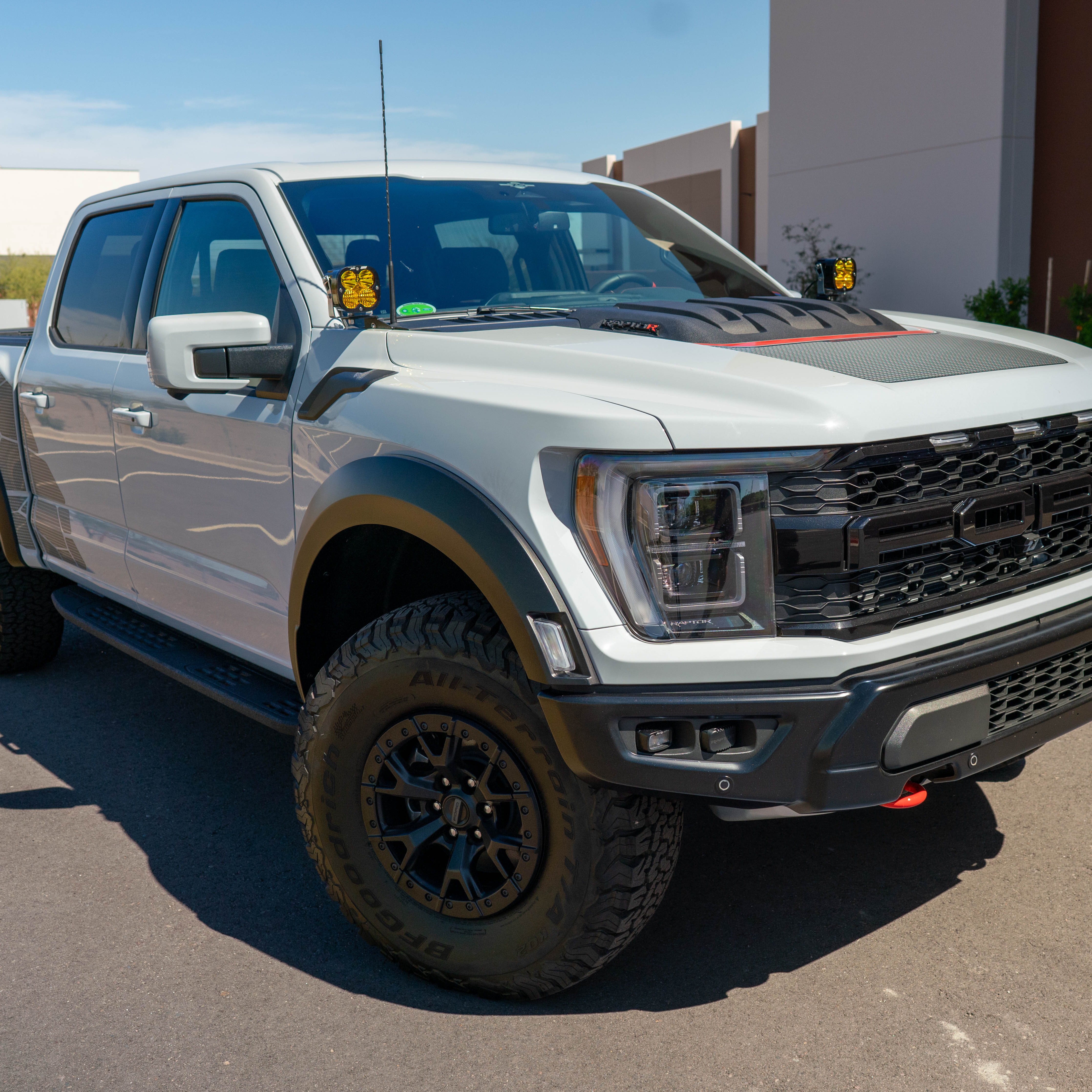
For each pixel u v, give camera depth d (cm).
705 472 205
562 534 210
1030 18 1123
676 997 243
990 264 1176
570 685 206
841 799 207
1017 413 229
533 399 220
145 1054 228
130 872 308
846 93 1318
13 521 445
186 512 326
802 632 209
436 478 226
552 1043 228
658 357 230
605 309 283
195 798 357
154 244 356
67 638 541
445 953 243
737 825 324
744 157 2902
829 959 255
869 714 204
